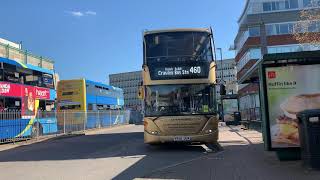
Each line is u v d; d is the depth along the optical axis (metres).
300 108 12.92
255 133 28.06
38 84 27.67
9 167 14.26
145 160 15.27
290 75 12.99
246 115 36.56
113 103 49.00
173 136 17.81
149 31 18.81
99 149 20.50
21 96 25.25
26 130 25.73
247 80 18.09
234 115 42.84
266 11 69.12
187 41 18.64
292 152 13.09
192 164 13.60
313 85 12.91
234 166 12.74
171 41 18.59
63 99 38.28
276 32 68.31
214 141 18.06
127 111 55.62
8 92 23.83
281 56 12.40
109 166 13.80
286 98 13.00
